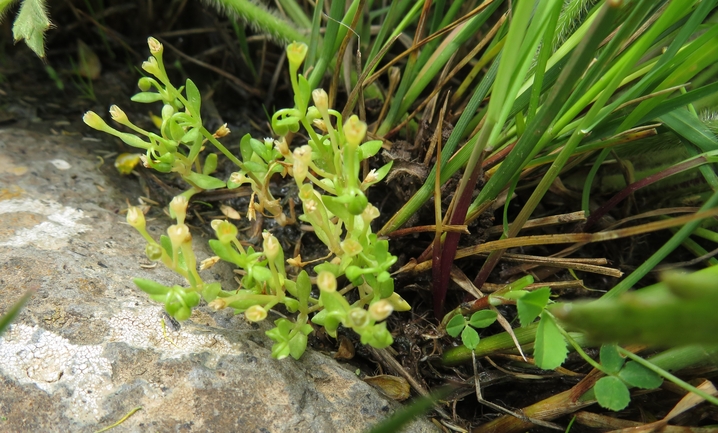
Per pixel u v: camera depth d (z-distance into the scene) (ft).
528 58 0.30
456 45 0.40
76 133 0.47
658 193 0.42
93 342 0.30
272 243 0.28
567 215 0.36
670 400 0.35
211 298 0.29
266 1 0.49
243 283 0.31
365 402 0.32
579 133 0.30
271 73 0.54
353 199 0.28
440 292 0.36
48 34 0.53
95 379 0.29
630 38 0.34
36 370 0.29
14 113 0.48
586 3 0.34
